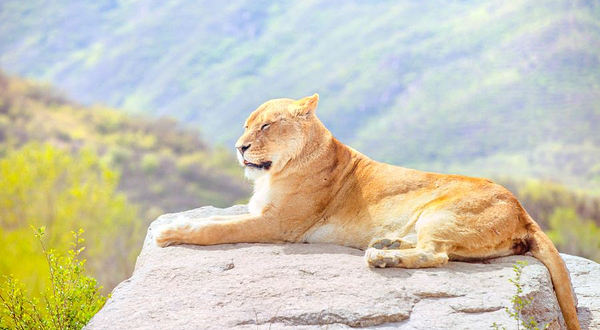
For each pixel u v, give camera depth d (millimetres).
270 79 123375
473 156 89688
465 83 107062
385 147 96375
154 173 71625
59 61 147125
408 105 104812
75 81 138125
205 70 134000
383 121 105062
